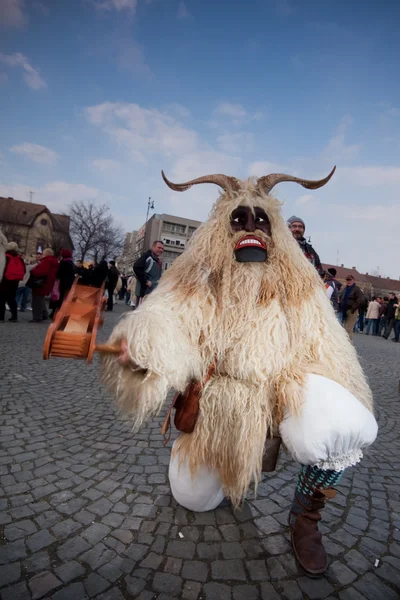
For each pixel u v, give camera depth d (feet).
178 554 5.85
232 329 5.50
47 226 191.31
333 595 5.25
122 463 8.65
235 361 5.43
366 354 30.12
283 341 5.44
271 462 5.71
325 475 5.55
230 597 5.11
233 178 6.36
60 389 13.84
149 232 214.48
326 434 4.82
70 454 8.94
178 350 4.87
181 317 5.38
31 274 30.01
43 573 5.32
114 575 5.36
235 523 6.68
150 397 4.75
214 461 5.74
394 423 13.01
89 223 129.49
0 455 8.64
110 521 6.55
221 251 5.77
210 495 6.36
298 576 5.55
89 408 12.05
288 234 6.12
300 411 5.05
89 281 33.01
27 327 27.50
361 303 32.17
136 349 4.54
